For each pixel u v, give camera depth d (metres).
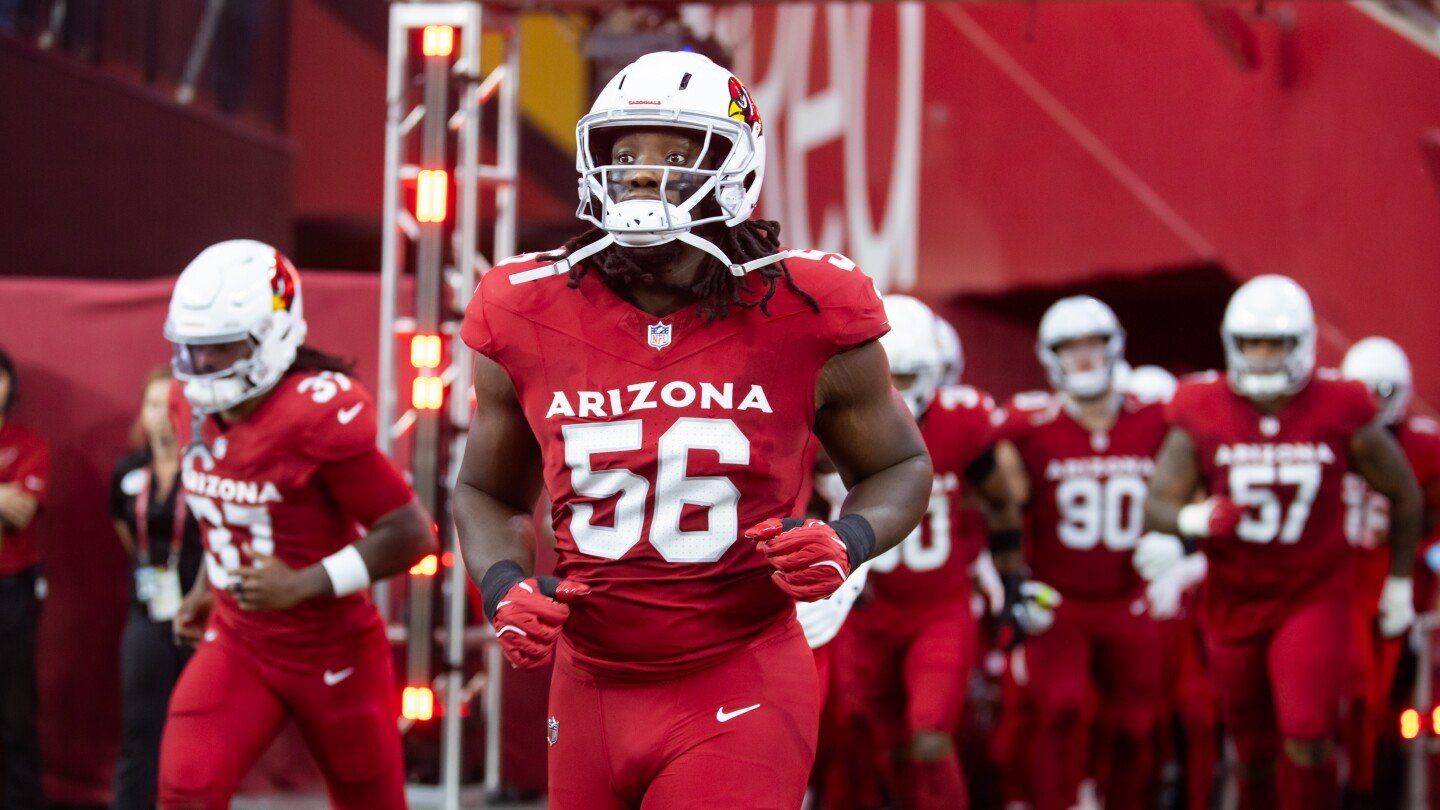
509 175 26.86
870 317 10.23
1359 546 26.58
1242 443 21.17
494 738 26.30
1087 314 24.50
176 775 14.83
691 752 10.20
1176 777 28.05
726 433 10.04
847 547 9.96
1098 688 25.03
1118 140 39.97
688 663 10.28
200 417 15.48
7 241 32.03
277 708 15.53
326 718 15.59
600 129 10.13
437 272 25.44
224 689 15.23
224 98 41.44
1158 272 39.03
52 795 25.88
